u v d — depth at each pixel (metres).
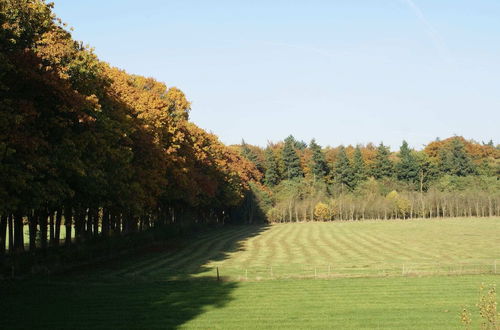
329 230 103.69
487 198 139.00
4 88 26.08
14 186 26.81
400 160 169.88
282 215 136.75
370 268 44.72
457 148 169.12
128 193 43.72
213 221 123.88
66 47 31.59
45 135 30.30
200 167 79.44
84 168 33.41
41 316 24.88
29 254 38.19
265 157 169.75
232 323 24.39
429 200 137.88
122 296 30.53
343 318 25.52
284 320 25.09
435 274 39.88
